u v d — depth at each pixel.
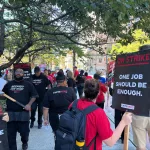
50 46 10.36
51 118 5.02
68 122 2.56
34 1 5.62
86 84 2.80
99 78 7.42
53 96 4.96
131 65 2.84
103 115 2.62
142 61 2.70
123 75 2.94
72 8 5.77
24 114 5.08
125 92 2.88
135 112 2.72
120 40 7.63
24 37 8.86
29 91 5.16
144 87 2.65
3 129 3.04
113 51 8.10
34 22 6.70
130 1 3.66
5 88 5.14
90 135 2.57
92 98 2.77
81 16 6.22
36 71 7.86
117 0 3.51
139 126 4.36
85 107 2.66
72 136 2.52
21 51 7.46
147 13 4.94
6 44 10.20
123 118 2.75
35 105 7.70
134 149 5.84
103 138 2.57
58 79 5.02
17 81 5.16
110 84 6.76
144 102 2.64
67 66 41.53
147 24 6.13
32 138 6.71
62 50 12.87
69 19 7.12
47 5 6.78
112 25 6.62
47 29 7.88
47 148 5.91
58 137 2.59
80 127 2.55
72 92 5.02
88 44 7.94
